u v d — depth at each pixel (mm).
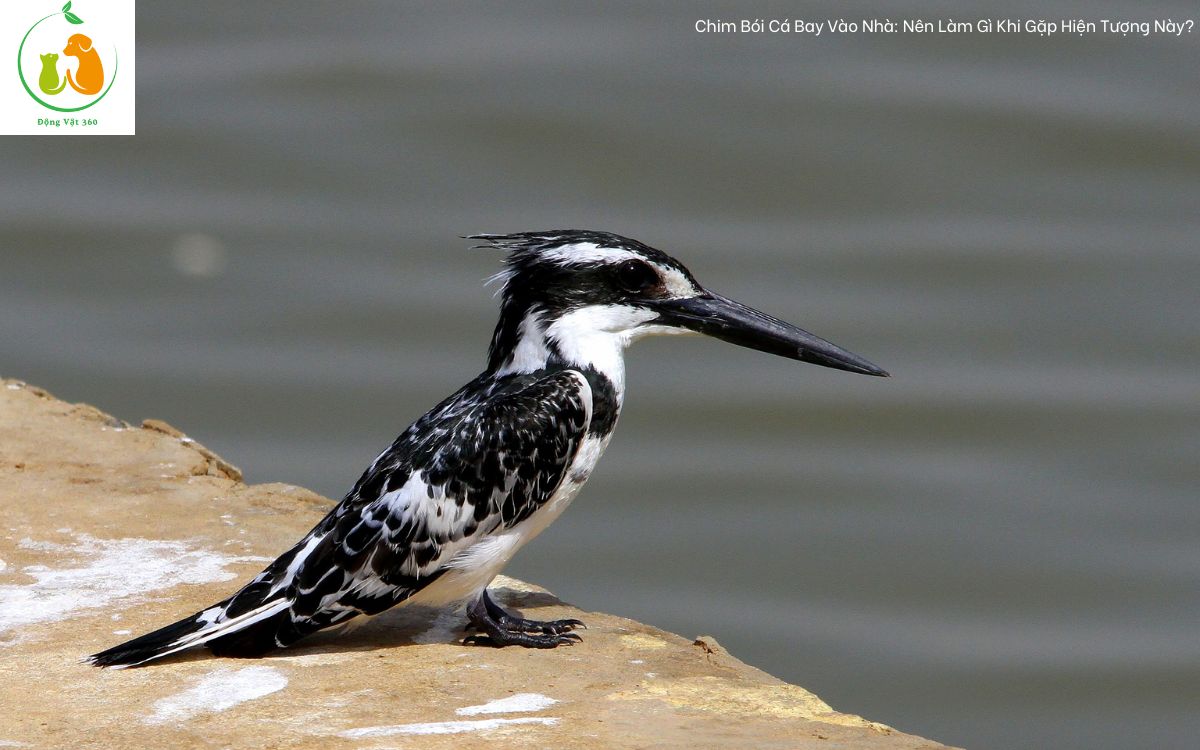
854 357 13094
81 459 16047
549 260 12555
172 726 10148
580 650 12047
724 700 10812
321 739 9914
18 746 9789
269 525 14625
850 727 10305
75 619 12289
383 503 11672
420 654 11797
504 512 11875
